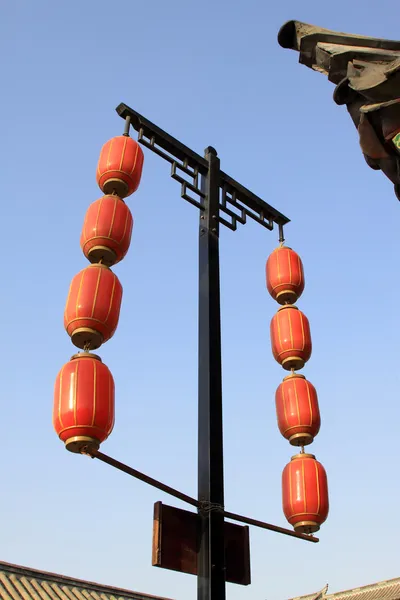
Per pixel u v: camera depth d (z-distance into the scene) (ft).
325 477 24.17
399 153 15.44
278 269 29.45
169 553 18.11
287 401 25.45
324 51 16.74
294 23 17.65
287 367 27.09
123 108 25.96
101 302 20.52
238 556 20.08
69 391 18.75
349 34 16.46
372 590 89.25
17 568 63.46
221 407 21.75
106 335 20.56
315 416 25.11
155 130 26.50
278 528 21.20
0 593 59.00
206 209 26.78
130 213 23.49
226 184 28.78
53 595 63.77
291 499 23.45
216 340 23.11
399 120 15.30
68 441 18.31
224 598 18.20
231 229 27.73
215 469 20.21
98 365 19.60
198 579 18.45
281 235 30.91
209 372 22.12
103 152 25.02
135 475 18.28
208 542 18.78
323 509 23.22
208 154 28.45
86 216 23.11
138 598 73.67
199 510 19.51
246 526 20.86
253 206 30.30
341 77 16.72
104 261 22.40
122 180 24.20
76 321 20.26
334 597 93.66
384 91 15.30
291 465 24.23
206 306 23.81
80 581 68.69
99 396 18.81
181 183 26.71
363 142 16.10
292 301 29.14
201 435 21.12
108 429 18.81
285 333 27.22
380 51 15.78
